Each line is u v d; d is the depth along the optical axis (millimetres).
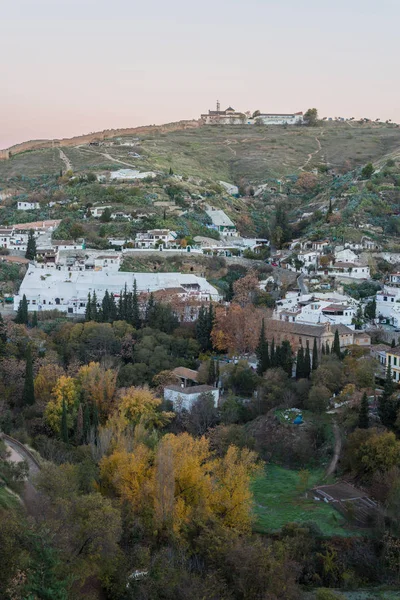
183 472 99125
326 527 102938
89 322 188750
